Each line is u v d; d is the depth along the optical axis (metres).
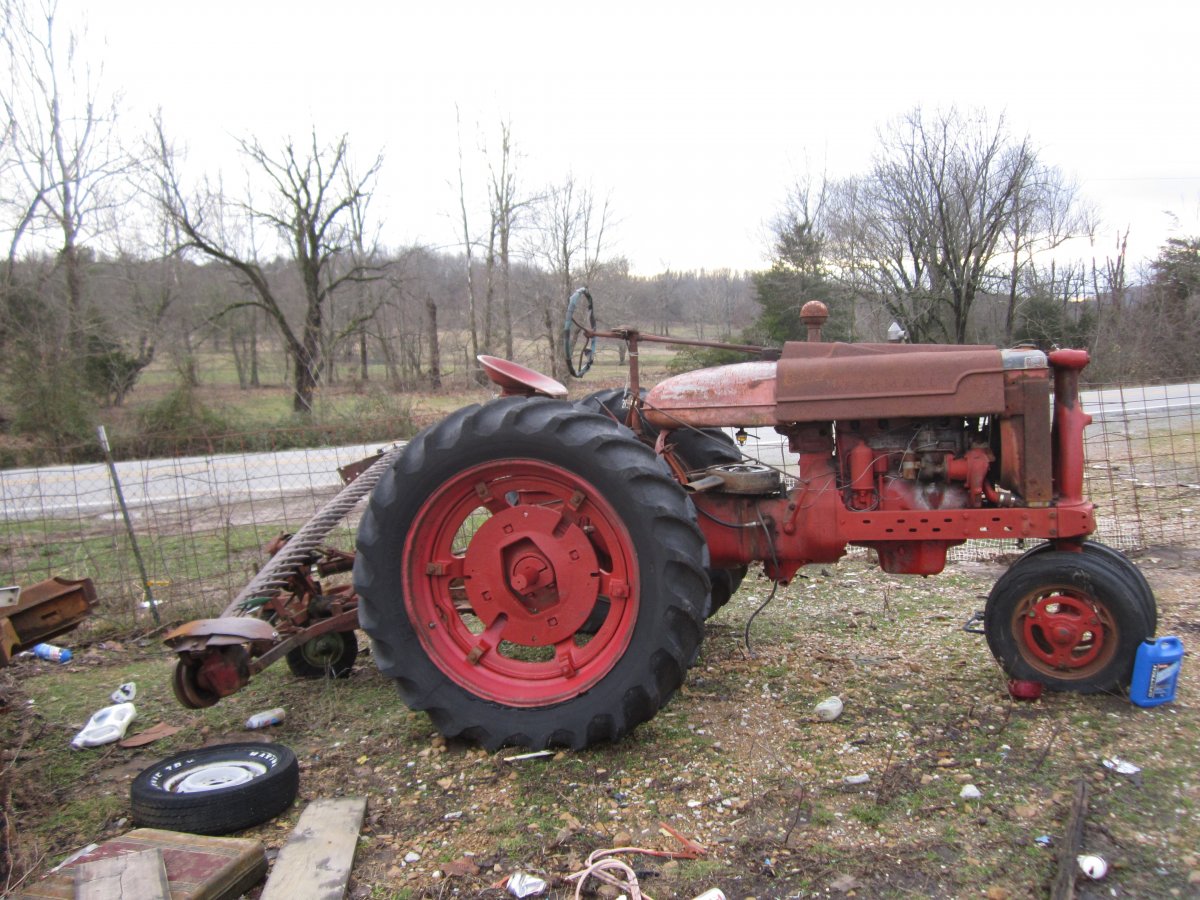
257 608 3.55
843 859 2.48
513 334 24.77
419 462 3.28
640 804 2.83
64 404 15.92
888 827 2.63
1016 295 24.47
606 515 3.17
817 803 2.78
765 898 2.33
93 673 4.44
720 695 3.65
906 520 3.42
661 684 3.10
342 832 2.68
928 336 23.81
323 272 25.58
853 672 3.83
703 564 3.10
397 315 26.52
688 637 3.08
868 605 4.77
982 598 4.79
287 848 2.59
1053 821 2.60
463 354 25.61
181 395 16.70
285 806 2.88
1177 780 2.76
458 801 2.92
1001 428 3.40
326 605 3.95
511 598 3.31
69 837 2.81
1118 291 23.94
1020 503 3.40
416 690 3.27
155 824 2.76
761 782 2.93
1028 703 3.37
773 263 25.03
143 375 20.28
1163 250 23.64
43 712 3.91
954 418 3.48
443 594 3.42
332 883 2.42
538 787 2.97
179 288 22.94
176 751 3.46
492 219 23.58
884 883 2.37
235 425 16.45
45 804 3.04
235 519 7.99
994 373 3.33
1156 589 4.75
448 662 3.31
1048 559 3.35
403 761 3.24
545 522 3.27
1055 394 3.43
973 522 3.36
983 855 2.46
